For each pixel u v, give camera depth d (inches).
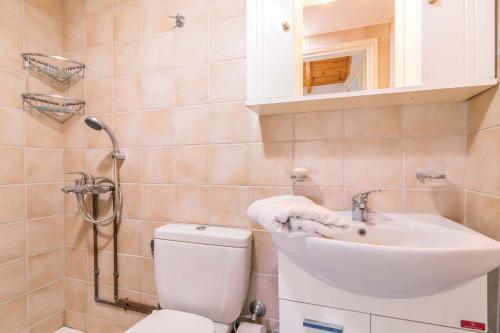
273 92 36.7
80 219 52.9
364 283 24.0
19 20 47.3
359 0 34.9
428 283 22.2
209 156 44.1
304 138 39.5
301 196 36.9
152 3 47.3
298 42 36.3
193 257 38.8
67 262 54.1
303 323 27.1
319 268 25.3
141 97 48.1
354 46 34.6
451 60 29.6
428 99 33.0
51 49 52.4
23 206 47.7
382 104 35.5
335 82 34.8
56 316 52.6
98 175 51.3
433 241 29.3
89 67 51.9
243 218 42.3
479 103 30.1
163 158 46.8
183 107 45.4
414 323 23.9
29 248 48.5
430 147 34.4
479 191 29.7
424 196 34.6
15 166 46.7
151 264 47.6
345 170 37.7
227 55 42.8
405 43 31.9
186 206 45.4
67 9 53.7
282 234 25.3
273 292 40.9
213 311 37.7
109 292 50.6
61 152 54.2
